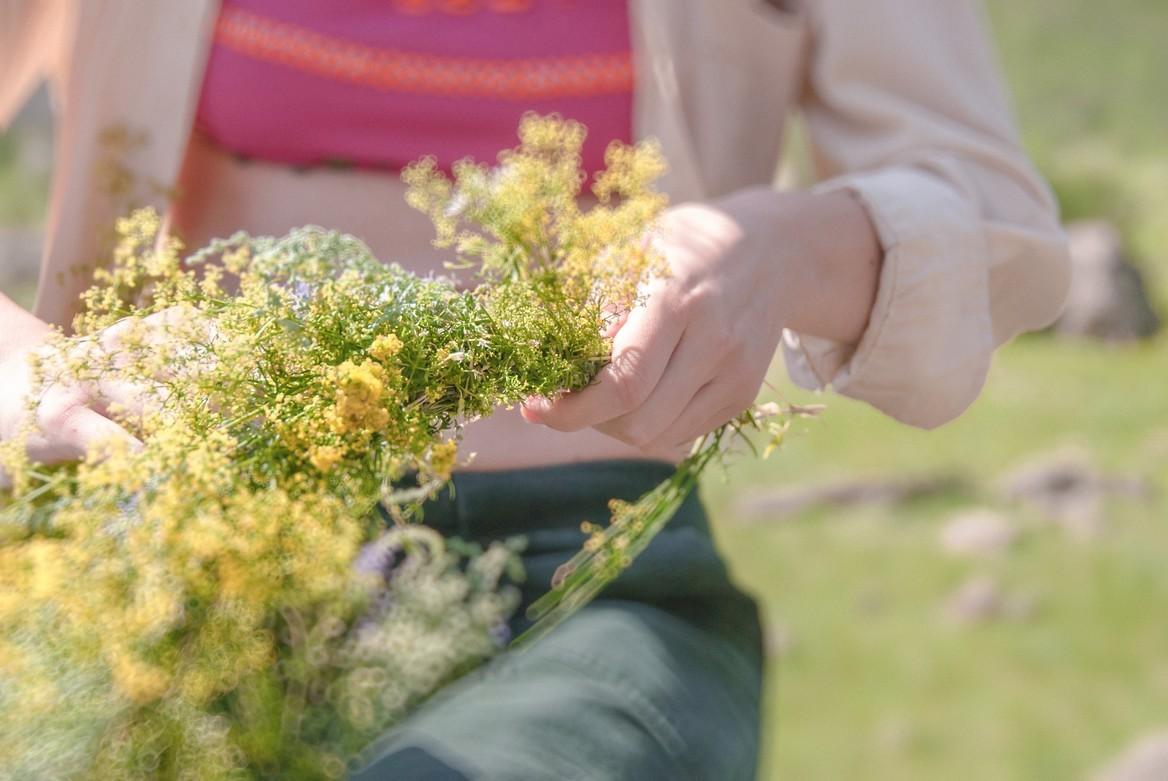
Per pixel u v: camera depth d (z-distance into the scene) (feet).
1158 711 8.89
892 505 12.23
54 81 4.39
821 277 3.62
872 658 9.62
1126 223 23.27
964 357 3.78
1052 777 8.18
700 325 3.26
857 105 4.17
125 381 3.07
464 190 3.39
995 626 10.05
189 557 2.87
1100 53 29.91
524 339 3.12
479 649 3.71
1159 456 13.79
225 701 3.50
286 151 4.00
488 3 4.02
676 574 3.69
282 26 3.96
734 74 4.25
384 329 3.08
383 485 3.05
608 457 3.77
